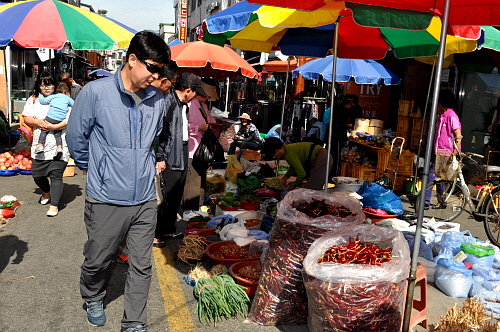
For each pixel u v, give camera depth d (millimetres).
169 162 5258
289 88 18203
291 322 3670
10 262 4742
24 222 6176
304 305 3648
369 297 3070
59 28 6824
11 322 3504
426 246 5082
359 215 3848
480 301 4137
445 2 3225
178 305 3949
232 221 5801
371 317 3078
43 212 6688
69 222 6250
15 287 4137
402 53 6297
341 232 3480
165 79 4656
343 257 3229
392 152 9336
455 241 5203
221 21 4793
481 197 6488
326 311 3139
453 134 7656
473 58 6879
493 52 6660
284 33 7047
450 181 7059
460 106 10328
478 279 4531
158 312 3816
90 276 3328
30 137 9242
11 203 6652
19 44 6629
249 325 3660
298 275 3592
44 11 6992
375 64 10570
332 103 5152
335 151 9516
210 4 29031
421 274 3619
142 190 3197
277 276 3631
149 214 3277
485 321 3662
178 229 6188
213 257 4594
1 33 6641
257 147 10641
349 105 10547
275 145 5785
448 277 4395
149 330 3518
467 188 6809
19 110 19766
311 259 3254
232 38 6945
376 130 11203
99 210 3160
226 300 3746
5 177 9188
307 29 6727
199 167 6727
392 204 6465
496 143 9836
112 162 3096
